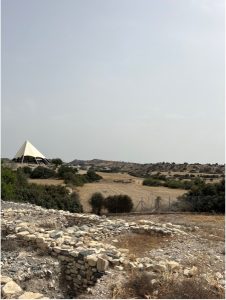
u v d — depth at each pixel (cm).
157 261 1173
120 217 2444
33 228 1532
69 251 1160
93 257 1088
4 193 2527
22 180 3058
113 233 1583
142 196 4044
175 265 1105
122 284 966
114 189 4800
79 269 1110
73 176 5106
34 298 839
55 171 5478
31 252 1266
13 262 1172
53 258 1202
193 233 1705
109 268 1066
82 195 3959
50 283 1075
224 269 1198
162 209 3005
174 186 5222
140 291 925
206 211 2803
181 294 911
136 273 1036
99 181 5941
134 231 1652
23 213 1964
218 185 3041
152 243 1476
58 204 2798
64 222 1959
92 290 953
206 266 1213
